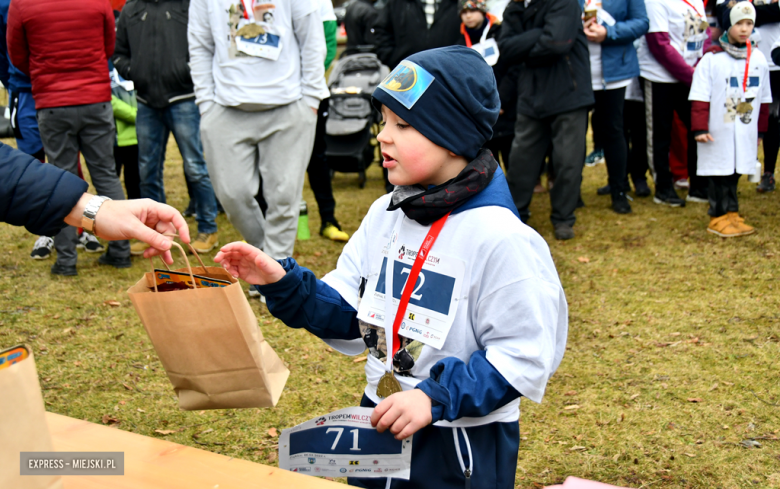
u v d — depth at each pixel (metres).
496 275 1.31
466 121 1.33
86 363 3.31
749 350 3.30
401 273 1.43
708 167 4.91
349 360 3.36
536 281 1.30
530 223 5.61
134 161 5.22
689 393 2.93
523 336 1.29
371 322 1.47
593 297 4.05
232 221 3.89
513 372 1.26
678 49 5.56
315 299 1.52
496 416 1.41
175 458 1.25
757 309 3.77
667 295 4.04
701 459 2.47
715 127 4.85
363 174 7.03
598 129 5.67
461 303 1.35
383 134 1.37
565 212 5.19
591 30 5.18
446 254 1.36
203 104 3.70
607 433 2.66
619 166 5.69
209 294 1.23
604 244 5.02
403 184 1.39
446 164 1.38
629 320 3.71
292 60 3.63
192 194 5.96
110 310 3.96
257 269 1.48
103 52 4.24
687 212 5.68
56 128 4.19
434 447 1.42
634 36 5.21
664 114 5.71
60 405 2.92
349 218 5.89
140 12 4.56
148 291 1.38
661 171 5.90
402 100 1.31
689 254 4.71
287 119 3.67
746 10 4.65
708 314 3.74
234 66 3.56
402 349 1.42
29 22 3.99
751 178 4.87
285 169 3.75
